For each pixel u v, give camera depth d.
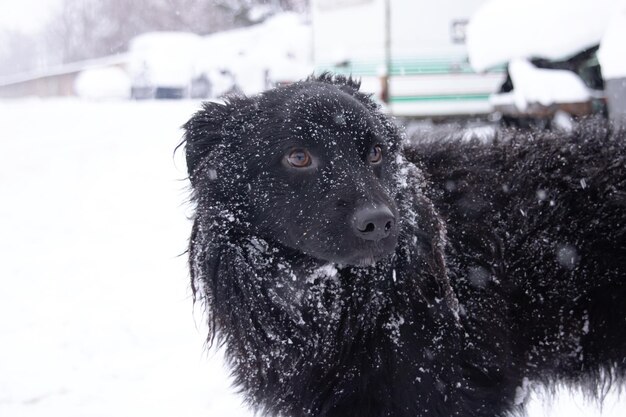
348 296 0.67
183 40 6.29
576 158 0.77
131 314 1.24
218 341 0.73
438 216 0.67
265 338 0.69
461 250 0.71
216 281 0.69
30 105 4.91
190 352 1.10
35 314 1.26
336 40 2.45
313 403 0.68
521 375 0.74
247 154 0.67
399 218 0.64
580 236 0.73
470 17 2.32
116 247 1.64
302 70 4.84
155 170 2.44
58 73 10.57
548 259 0.73
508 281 0.73
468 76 2.32
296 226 0.64
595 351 0.75
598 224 0.73
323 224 0.62
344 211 0.61
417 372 0.65
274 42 5.15
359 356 0.66
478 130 0.88
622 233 0.73
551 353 0.75
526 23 1.89
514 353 0.73
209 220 0.68
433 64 2.34
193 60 5.98
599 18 1.75
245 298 0.68
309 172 0.64
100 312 1.25
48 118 3.85
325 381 0.67
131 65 6.35
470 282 0.70
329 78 0.77
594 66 1.79
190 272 0.70
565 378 0.78
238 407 0.92
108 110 4.18
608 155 0.77
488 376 0.69
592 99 1.70
